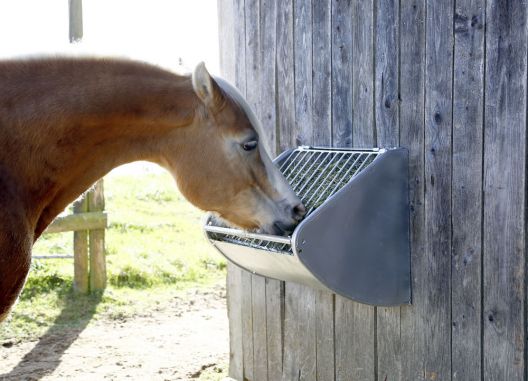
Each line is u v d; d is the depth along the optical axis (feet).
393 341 10.97
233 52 14.26
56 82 8.98
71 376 15.33
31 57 9.02
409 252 10.62
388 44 10.62
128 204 33.63
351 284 10.15
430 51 9.95
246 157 9.25
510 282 9.11
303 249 9.61
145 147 9.41
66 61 9.09
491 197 9.27
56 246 25.11
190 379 15.11
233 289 14.57
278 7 12.80
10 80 8.86
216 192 9.36
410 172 10.48
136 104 9.09
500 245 9.20
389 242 10.44
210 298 21.53
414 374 10.66
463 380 9.89
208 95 8.88
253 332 14.01
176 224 29.68
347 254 10.03
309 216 9.66
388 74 10.65
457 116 9.64
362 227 10.16
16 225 8.64
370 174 10.18
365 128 11.14
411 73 10.28
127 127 9.22
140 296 21.50
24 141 8.82
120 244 25.79
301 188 11.14
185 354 16.74
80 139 9.10
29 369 15.76
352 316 11.64
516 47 8.77
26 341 17.67
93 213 21.16
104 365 16.03
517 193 8.92
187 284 22.90
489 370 9.50
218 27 14.74
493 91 9.11
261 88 13.43
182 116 9.15
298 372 12.85
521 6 8.66
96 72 9.10
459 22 9.50
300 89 12.42
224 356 16.56
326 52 11.77
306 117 12.33
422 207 10.34
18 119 8.78
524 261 8.92
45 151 8.95
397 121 10.58
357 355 11.60
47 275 21.98
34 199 9.05
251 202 9.42
